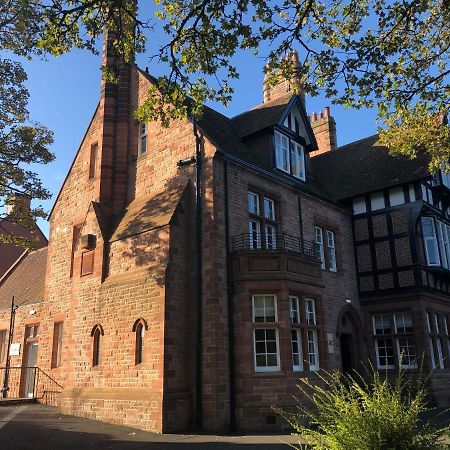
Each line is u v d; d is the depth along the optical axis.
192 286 13.79
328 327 17.72
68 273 18.81
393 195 20.05
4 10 11.70
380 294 19.48
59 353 18.59
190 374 13.15
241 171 15.36
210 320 13.17
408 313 19.00
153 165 16.30
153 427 12.27
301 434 6.36
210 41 9.55
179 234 14.04
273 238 16.36
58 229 20.02
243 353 13.20
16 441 10.48
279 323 13.59
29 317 21.44
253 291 13.74
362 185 20.98
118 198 16.97
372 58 9.80
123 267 15.00
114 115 17.84
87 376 15.03
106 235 16.06
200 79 10.77
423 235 19.72
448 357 19.44
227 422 12.59
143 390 13.01
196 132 14.91
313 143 19.81
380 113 11.66
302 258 14.82
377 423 5.54
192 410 12.83
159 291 13.34
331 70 9.99
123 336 14.12
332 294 18.42
